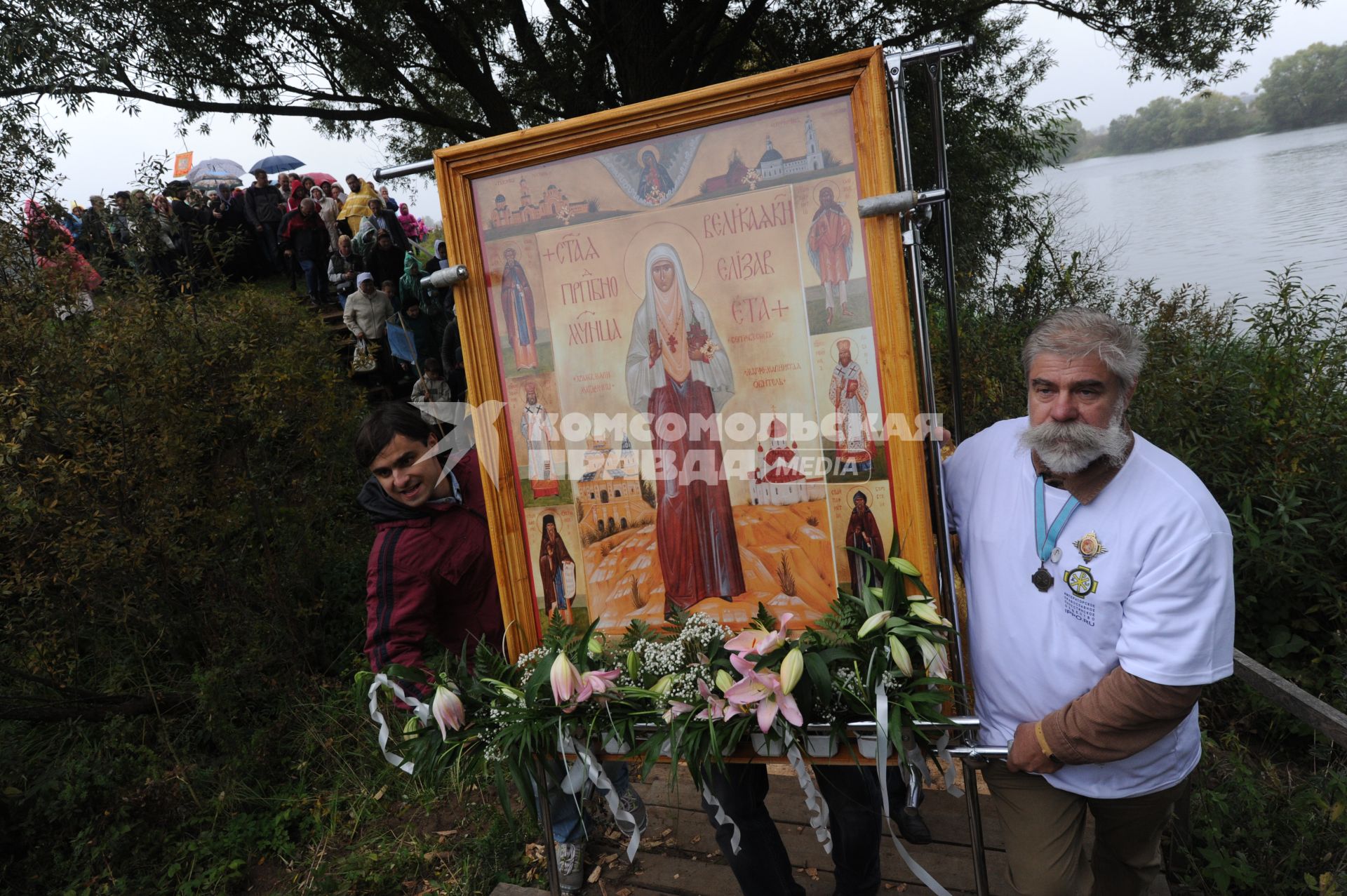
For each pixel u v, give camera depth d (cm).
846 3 793
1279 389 420
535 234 183
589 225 179
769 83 161
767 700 156
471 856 319
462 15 726
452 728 185
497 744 176
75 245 480
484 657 188
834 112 161
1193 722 180
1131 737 159
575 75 778
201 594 449
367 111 736
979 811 174
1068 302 714
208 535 443
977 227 830
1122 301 679
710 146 169
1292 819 269
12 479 374
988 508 180
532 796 174
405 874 322
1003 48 850
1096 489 164
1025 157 880
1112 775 171
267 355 473
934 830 273
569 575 192
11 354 385
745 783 198
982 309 744
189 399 436
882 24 802
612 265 179
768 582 179
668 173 173
